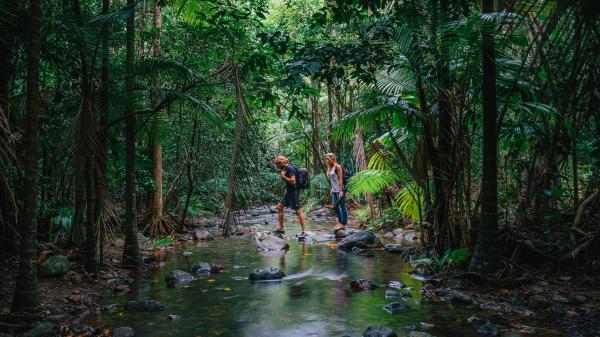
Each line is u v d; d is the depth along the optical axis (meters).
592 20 2.18
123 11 5.38
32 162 3.97
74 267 5.68
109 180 8.34
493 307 4.41
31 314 3.97
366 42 5.60
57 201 7.27
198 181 11.89
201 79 5.99
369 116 5.75
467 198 5.82
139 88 5.90
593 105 3.41
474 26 4.60
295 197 9.71
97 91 5.41
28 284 4.03
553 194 5.66
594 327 3.77
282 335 3.73
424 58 5.70
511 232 5.83
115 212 6.55
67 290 4.96
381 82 6.42
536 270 5.40
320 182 15.45
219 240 9.28
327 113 16.78
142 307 4.42
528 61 5.81
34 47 3.86
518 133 5.64
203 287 5.34
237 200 5.34
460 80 5.47
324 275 5.98
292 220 13.23
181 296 4.94
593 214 5.65
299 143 17.81
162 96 5.77
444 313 4.27
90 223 5.56
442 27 5.04
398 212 10.26
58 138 6.47
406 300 4.74
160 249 8.09
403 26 5.41
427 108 5.76
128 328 3.77
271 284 5.50
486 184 5.14
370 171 7.78
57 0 6.31
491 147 5.09
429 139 5.82
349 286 5.37
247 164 5.47
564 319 3.99
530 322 3.96
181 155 10.95
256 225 11.75
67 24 5.23
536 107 4.88
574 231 5.48
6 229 5.80
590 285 4.80
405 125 6.46
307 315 4.26
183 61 7.55
